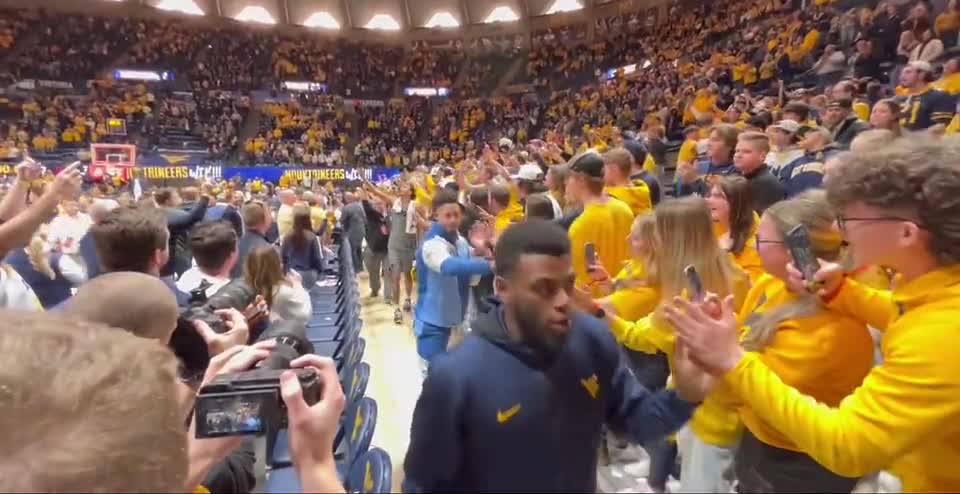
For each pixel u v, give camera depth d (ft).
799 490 3.81
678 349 3.96
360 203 29.53
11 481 1.48
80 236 19.13
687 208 6.16
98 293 4.10
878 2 35.45
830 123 15.72
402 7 90.89
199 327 4.81
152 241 7.24
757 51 45.32
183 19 83.20
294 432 2.92
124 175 54.60
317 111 82.48
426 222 18.25
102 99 72.64
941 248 3.66
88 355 1.73
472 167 24.93
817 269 4.49
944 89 18.08
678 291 5.86
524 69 86.89
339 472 7.00
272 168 64.95
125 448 1.58
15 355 1.66
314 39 89.35
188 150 69.36
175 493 1.70
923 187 3.67
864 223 3.91
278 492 6.02
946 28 28.32
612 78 71.36
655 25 73.26
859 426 3.44
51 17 75.25
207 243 9.73
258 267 11.02
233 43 84.58
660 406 3.93
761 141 10.16
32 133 64.69
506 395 3.70
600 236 9.00
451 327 11.46
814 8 42.75
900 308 3.92
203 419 3.24
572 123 62.44
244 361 3.85
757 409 3.63
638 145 15.93
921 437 3.41
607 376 4.04
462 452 3.79
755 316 5.13
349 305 12.64
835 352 4.36
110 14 79.00
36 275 14.19
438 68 90.02
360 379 7.71
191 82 80.38
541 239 3.71
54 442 1.53
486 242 10.61
